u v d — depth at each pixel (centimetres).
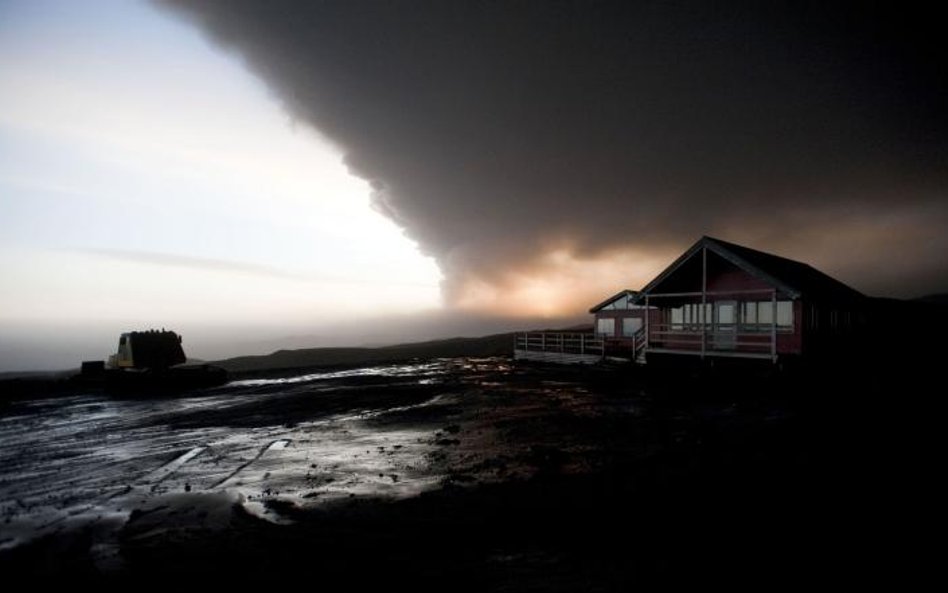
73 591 529
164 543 643
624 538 615
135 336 2405
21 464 1102
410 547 610
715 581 504
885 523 634
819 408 1376
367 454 1079
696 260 2159
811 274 2483
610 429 1227
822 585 493
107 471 1022
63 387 2369
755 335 1944
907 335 3070
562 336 3122
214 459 1084
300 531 669
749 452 983
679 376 2053
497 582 512
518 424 1318
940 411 1291
